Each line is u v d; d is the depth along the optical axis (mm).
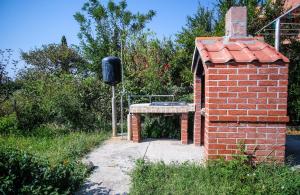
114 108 7547
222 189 3566
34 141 7266
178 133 7445
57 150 6094
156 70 10656
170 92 10078
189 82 11047
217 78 4223
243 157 4129
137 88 9891
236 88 4195
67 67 24516
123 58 11266
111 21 15047
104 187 3973
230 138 4289
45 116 9156
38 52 24594
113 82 7348
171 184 3822
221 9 10883
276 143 4211
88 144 6379
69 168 4121
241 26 4980
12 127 8359
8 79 10500
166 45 12172
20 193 3400
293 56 9547
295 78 9336
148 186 3799
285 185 3527
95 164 4949
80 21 14719
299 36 9367
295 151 5559
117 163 5000
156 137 7508
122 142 6812
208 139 4332
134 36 12047
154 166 4480
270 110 4160
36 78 10695
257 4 10578
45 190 3484
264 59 4082
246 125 4246
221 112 4250
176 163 4773
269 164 4195
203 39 5332
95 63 14289
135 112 6652
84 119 9109
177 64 11609
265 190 3443
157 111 6559
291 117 9641
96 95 9734
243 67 4160
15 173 3621
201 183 3820
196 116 6355
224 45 4680
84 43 14836
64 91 8922
